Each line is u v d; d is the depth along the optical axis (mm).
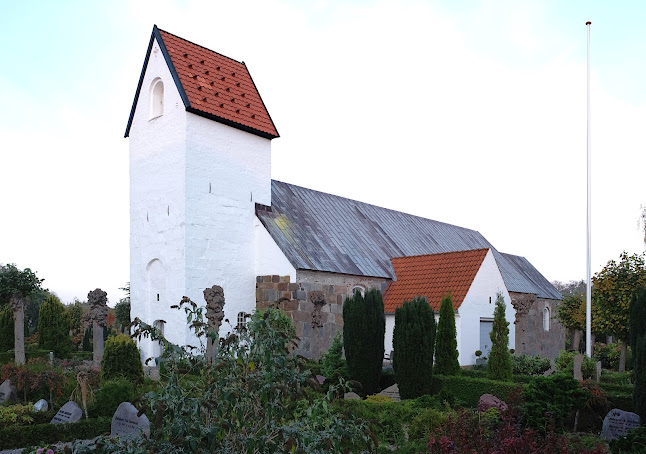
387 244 25250
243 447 4941
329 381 15188
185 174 18250
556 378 10305
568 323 29344
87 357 24328
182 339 17891
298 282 18969
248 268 19891
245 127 20062
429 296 21219
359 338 14688
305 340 18844
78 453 4883
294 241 20188
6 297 19219
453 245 30453
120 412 9836
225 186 19453
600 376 16656
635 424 10367
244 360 5480
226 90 20188
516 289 29625
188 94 18609
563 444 7238
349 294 21000
